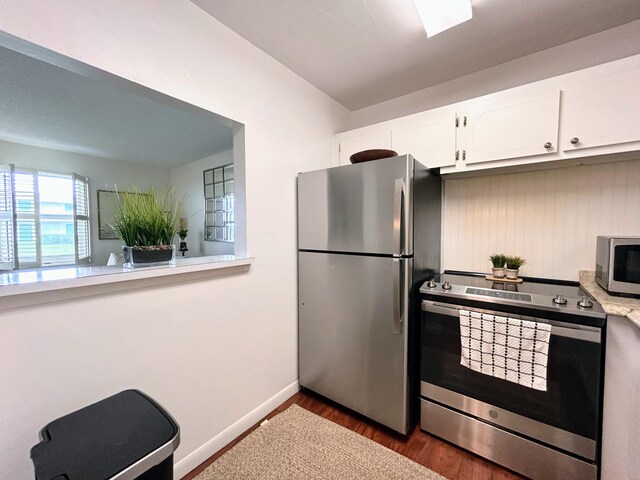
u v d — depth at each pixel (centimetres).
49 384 97
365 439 157
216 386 152
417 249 165
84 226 430
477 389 143
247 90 164
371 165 162
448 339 151
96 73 108
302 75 200
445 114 177
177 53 130
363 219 166
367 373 168
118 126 297
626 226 154
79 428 81
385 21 149
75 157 423
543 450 126
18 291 86
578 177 166
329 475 134
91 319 107
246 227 166
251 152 167
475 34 159
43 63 175
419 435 161
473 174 196
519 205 186
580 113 137
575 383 119
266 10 141
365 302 167
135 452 73
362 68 192
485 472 135
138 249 125
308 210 192
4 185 356
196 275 141
